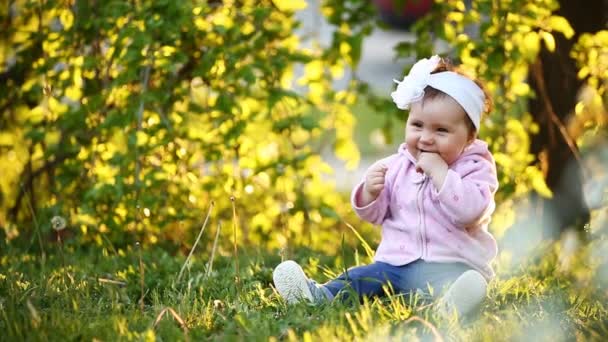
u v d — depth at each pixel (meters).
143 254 7.16
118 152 7.41
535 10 7.16
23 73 8.16
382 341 4.37
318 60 8.26
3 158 8.52
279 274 5.33
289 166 7.89
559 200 7.48
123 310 5.39
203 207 8.29
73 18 7.79
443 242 5.32
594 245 6.34
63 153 7.88
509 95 7.39
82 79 7.89
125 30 7.08
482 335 4.55
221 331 4.86
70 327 4.76
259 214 8.12
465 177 5.30
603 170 7.16
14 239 7.96
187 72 7.86
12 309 4.87
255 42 7.48
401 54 7.84
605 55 7.06
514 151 7.52
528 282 5.98
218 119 7.51
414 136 5.32
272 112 7.95
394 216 5.51
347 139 8.45
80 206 7.70
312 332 4.64
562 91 7.52
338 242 8.45
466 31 7.89
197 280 5.93
